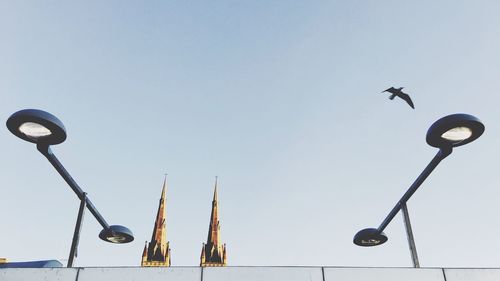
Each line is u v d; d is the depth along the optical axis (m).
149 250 81.81
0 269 4.79
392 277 5.12
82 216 6.11
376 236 7.38
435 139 4.92
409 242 6.21
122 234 7.33
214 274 4.89
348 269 5.11
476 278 5.18
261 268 4.99
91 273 4.84
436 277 5.16
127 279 4.81
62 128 5.04
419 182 5.89
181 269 4.89
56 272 4.82
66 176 5.78
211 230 88.12
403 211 6.50
